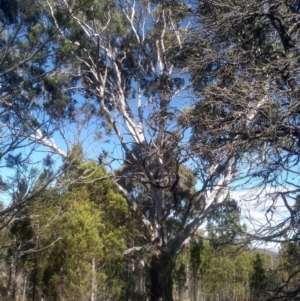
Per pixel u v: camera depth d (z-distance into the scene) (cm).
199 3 1041
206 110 956
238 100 869
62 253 1292
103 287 1330
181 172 1678
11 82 1009
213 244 930
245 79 902
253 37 971
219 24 968
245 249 870
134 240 1823
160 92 1531
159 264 1666
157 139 1280
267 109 833
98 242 1303
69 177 1251
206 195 1877
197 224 1842
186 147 943
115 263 1443
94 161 1505
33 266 1545
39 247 1383
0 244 1397
